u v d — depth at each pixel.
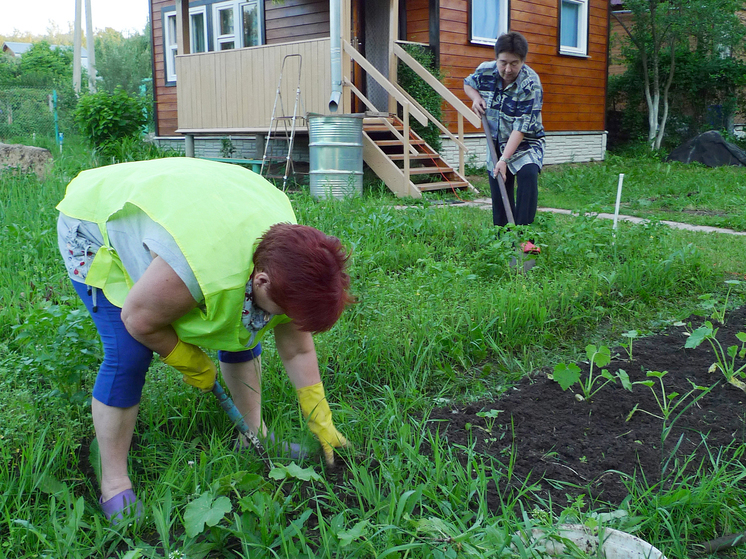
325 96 10.68
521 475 2.64
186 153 13.22
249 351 2.72
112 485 2.37
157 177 2.12
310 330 1.97
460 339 3.85
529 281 5.00
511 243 5.50
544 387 3.49
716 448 2.83
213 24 14.33
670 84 19.56
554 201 10.44
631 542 2.04
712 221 8.57
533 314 4.27
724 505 2.33
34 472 2.52
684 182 12.52
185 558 2.04
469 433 2.96
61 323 3.11
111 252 2.21
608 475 2.63
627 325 4.45
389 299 4.36
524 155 5.88
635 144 18.98
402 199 9.80
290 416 2.94
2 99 23.55
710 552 2.18
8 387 3.11
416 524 2.03
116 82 28.02
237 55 11.77
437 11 12.38
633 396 3.34
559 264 5.58
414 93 11.96
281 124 11.27
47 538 2.19
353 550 2.09
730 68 19.16
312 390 2.63
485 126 5.99
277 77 11.23
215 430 2.86
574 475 2.64
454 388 3.46
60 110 23.84
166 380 3.18
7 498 2.37
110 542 2.25
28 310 4.14
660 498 2.35
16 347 3.73
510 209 5.89
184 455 2.67
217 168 2.29
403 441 2.63
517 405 3.27
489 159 6.04
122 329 2.25
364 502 2.43
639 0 17.95
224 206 2.08
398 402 3.20
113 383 2.27
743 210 9.48
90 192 2.27
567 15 15.66
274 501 2.24
